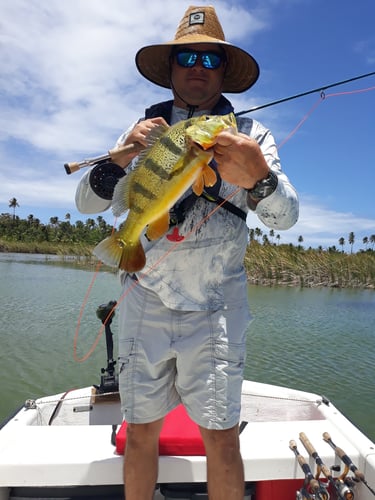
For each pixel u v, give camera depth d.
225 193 2.09
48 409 3.13
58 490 2.17
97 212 2.30
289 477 2.21
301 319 13.16
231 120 1.69
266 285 23.44
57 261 41.62
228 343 2.04
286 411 3.24
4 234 78.38
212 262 2.07
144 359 2.09
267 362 8.66
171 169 1.72
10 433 2.42
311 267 24.38
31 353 8.70
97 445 2.32
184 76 2.29
